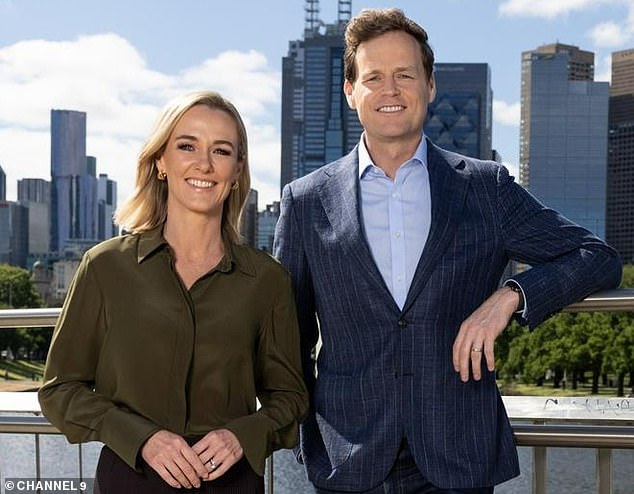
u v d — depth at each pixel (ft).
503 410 8.12
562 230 8.01
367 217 8.04
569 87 624.59
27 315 9.03
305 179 8.45
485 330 7.47
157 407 7.18
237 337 7.31
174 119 7.38
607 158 618.03
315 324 8.45
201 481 7.06
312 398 8.19
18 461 10.14
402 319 7.73
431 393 7.65
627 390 222.07
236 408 7.39
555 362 224.12
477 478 7.57
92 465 10.15
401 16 8.23
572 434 8.71
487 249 7.91
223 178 7.37
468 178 8.13
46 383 7.38
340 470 7.72
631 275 159.94
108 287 7.31
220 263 7.40
